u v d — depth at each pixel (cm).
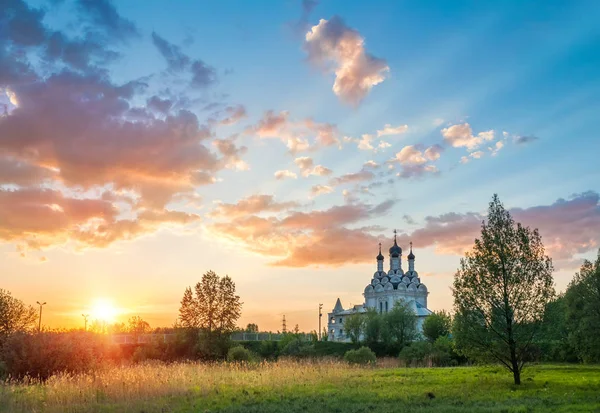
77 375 3672
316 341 11931
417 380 4203
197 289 8800
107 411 2845
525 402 2980
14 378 3950
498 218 4222
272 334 11769
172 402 3058
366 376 4625
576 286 5747
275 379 4041
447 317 11806
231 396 3222
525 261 4091
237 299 8869
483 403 2961
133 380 3541
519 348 4050
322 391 3444
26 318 6003
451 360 7781
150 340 8994
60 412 2788
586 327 5444
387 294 18825
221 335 8700
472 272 4184
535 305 4034
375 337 11631
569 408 2738
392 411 2681
